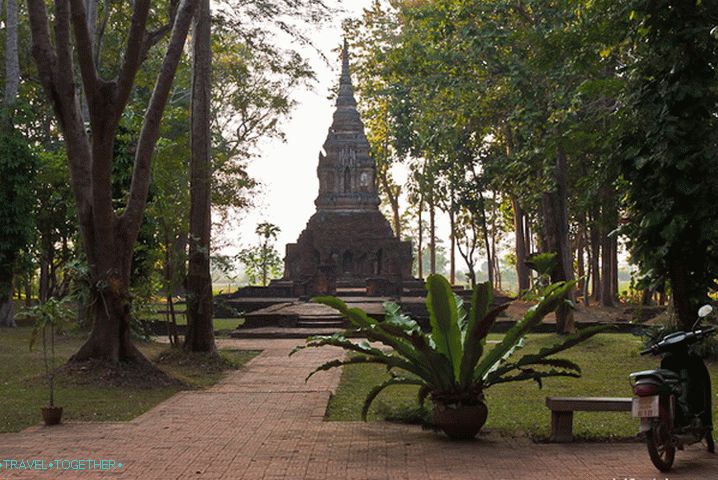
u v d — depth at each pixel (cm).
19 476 775
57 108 1641
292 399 1352
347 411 1254
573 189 3747
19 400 1373
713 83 1549
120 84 1586
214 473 790
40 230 3506
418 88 3378
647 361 2012
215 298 4434
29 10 1595
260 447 925
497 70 3000
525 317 993
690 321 1581
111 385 1559
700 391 869
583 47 1858
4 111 3056
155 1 2639
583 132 1817
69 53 1605
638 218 1587
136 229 1692
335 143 6084
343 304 1016
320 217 5966
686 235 1565
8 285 3138
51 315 1164
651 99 1570
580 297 5653
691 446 921
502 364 1033
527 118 2709
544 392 1468
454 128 3519
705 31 1525
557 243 2792
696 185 1518
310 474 787
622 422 1091
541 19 2830
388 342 1023
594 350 2338
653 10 1565
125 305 1661
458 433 974
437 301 973
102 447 923
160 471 798
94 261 1666
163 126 3139
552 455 879
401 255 5838
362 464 833
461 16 2920
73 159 1669
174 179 2491
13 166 2998
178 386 1594
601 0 1714
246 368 1961
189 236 2072
